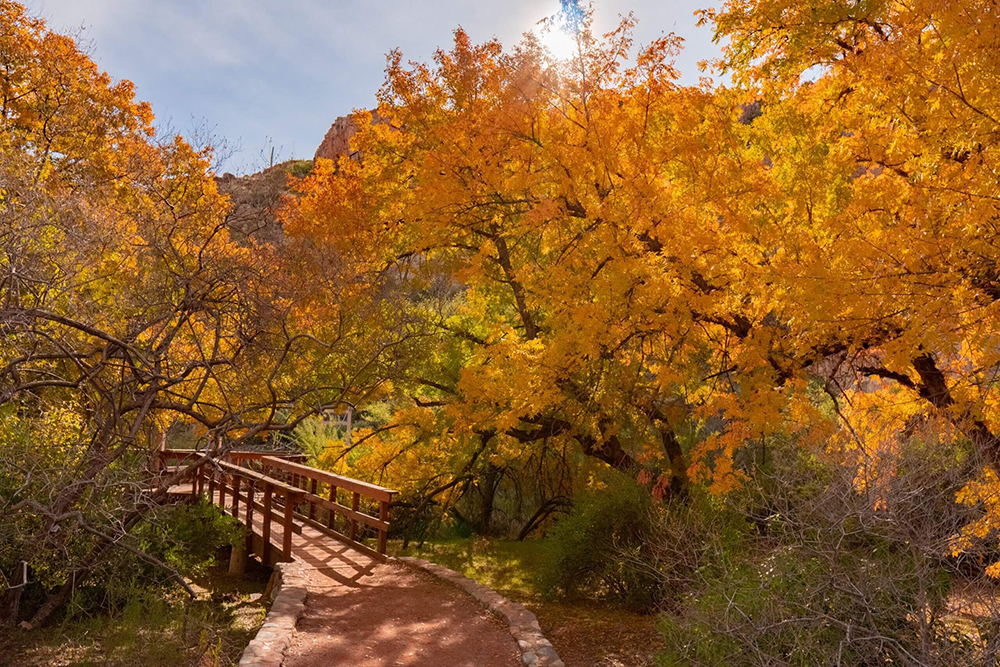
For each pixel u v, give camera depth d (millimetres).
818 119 6688
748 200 6578
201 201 9414
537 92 7863
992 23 4723
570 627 6789
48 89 13664
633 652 5961
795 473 6336
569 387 8859
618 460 10445
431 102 10789
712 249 6543
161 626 6457
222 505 11297
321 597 7277
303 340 9648
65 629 6512
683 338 7270
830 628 4324
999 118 4961
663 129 7121
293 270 9805
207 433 7695
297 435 18547
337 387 9508
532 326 11000
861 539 4703
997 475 5703
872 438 6699
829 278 5492
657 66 6898
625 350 8250
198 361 7555
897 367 5668
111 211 8438
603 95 7398
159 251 8031
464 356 12406
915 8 5328
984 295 5305
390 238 11273
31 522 6504
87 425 7367
